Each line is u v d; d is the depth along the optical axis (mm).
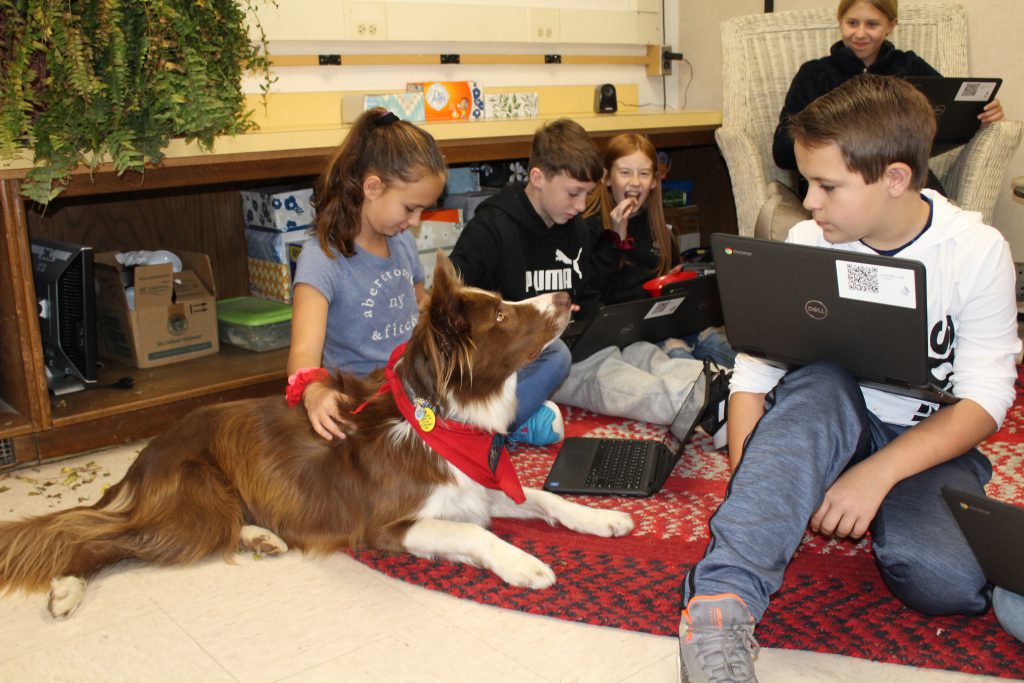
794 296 1750
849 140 1660
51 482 2732
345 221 2420
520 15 4883
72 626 1957
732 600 1531
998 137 3645
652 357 3336
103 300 3426
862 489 1705
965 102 3584
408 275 2701
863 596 1979
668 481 2672
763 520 1586
